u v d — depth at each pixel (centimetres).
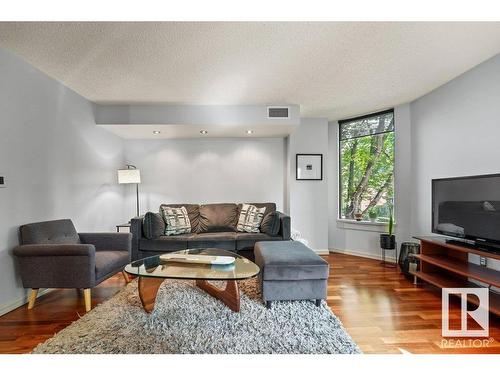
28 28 201
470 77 279
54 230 265
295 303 238
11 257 236
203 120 382
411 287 290
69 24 196
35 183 268
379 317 220
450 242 264
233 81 300
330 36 214
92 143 372
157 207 478
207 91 329
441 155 323
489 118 259
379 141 429
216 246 357
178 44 224
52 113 292
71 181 325
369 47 231
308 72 279
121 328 195
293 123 386
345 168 473
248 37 214
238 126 395
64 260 228
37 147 271
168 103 373
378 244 418
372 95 350
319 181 454
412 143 375
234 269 213
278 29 204
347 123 469
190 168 482
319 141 454
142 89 323
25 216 254
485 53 245
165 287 275
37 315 224
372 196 438
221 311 221
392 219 385
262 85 312
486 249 228
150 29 203
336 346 173
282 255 246
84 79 294
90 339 180
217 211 421
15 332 196
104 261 253
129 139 476
